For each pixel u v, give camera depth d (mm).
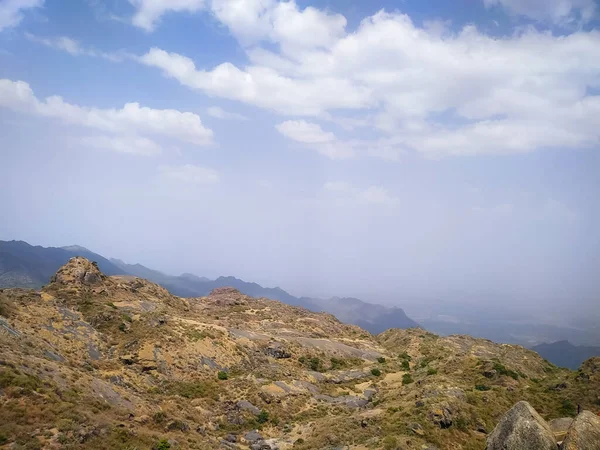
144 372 64188
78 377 45750
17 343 49469
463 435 47656
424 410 50312
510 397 59438
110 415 40812
